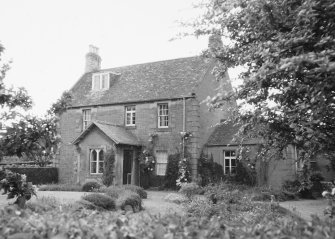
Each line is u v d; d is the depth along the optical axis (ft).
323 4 18.54
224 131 75.87
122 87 82.64
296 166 63.21
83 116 83.35
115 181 69.00
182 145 70.38
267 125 23.52
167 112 74.28
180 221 15.79
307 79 19.71
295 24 20.11
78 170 73.56
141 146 74.69
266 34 21.94
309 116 21.25
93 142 72.54
